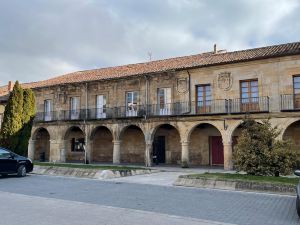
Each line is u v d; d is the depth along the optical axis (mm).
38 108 34250
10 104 23188
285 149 14281
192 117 23984
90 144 28891
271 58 22172
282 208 9648
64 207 9508
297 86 21547
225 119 22656
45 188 13617
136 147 29688
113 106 29422
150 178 17625
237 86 23531
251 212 9055
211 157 26250
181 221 7918
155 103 27141
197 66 24844
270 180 13312
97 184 15039
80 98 31531
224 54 26484
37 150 35844
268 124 15172
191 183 14414
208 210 9266
